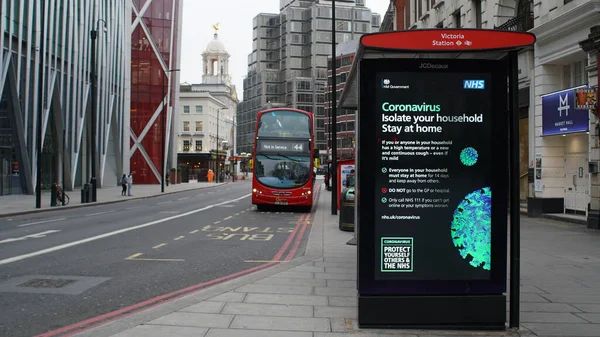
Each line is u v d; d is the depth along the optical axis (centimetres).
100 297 680
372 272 511
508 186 519
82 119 3981
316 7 11794
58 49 3531
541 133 1830
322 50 11806
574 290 698
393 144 510
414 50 484
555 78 1809
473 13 2367
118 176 5275
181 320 535
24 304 641
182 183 7100
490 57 528
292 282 733
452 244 511
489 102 512
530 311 587
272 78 12556
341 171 2166
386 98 509
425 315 509
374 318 509
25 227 1554
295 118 2348
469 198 512
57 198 2517
